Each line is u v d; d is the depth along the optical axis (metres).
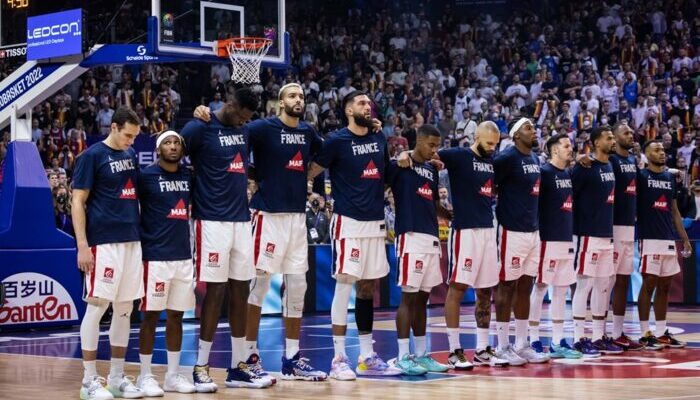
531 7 28.19
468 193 9.35
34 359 10.71
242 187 8.32
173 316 8.13
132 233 7.86
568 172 10.28
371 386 8.19
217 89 23.38
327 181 18.02
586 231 10.57
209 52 13.18
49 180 15.58
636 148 21.41
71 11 12.88
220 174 8.23
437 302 18.08
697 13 26.66
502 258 9.70
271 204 8.55
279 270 8.62
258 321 8.59
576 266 10.63
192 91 23.47
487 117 23.88
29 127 14.00
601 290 10.73
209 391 8.01
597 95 24.25
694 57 25.66
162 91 22.03
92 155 7.77
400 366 9.00
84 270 7.71
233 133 8.31
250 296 8.59
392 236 17.84
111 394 7.70
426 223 9.05
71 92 21.70
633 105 24.48
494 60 27.23
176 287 8.11
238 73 13.16
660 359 10.10
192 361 10.45
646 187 11.23
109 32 14.41
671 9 26.73
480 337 9.66
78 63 13.04
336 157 8.85
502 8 28.41
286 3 27.12
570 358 10.21
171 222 8.06
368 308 9.00
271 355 10.96
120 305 7.95
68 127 20.95
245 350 8.42
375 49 26.69
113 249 7.78
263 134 8.54
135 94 22.25
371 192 8.84
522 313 9.92
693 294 18.09
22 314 13.79
